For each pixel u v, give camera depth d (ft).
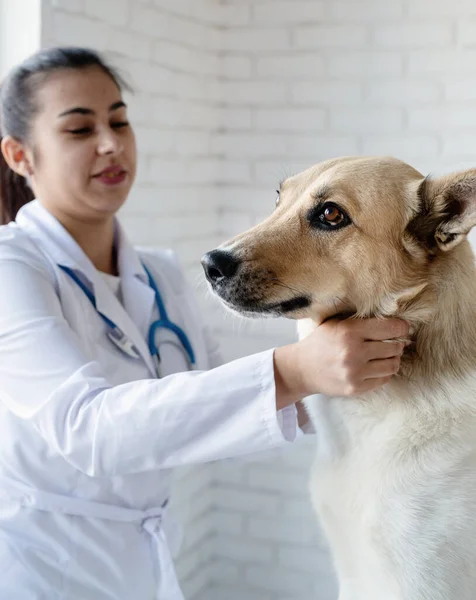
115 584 5.47
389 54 9.65
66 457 4.70
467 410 4.62
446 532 4.40
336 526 4.94
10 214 6.95
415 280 4.79
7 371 4.97
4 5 7.62
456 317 4.75
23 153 5.98
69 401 4.68
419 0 9.46
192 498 10.18
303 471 10.20
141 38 8.87
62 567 5.33
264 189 10.39
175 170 9.67
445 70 9.45
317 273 4.94
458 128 9.47
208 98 10.28
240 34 10.27
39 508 5.31
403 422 4.66
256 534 10.57
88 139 5.70
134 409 4.45
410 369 4.73
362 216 4.84
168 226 9.61
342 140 9.96
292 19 10.00
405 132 9.69
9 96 5.81
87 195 5.74
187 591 10.27
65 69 5.67
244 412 4.33
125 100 8.64
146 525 5.62
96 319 5.69
